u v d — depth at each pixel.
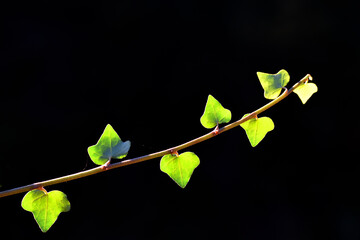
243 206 4.53
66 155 4.04
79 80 4.25
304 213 4.58
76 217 4.00
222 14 4.67
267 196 4.61
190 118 4.56
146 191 4.32
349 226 4.48
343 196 4.62
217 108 0.98
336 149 4.69
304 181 4.68
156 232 4.23
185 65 4.59
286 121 4.74
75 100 4.20
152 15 4.56
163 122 4.47
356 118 4.66
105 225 4.09
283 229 4.50
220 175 4.56
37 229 3.81
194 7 4.66
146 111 4.45
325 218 4.55
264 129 0.99
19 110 3.94
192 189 4.45
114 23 4.46
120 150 0.97
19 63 4.05
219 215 4.44
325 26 4.59
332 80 4.67
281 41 4.65
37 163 3.86
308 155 4.74
